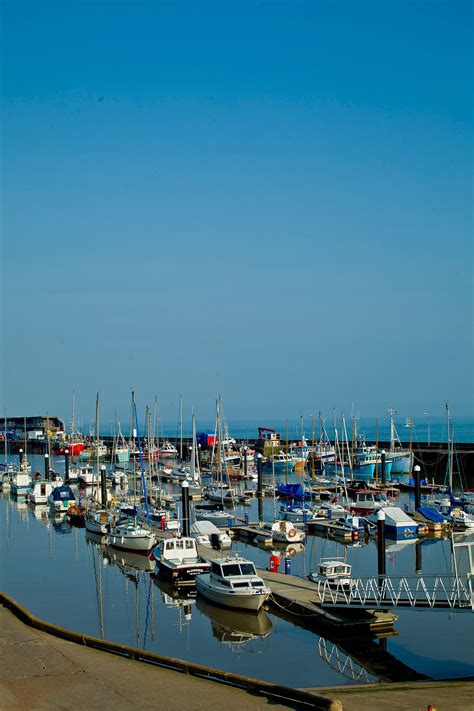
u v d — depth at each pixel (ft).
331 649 124.36
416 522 244.22
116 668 87.40
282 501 344.69
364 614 132.57
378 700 84.69
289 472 470.39
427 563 196.54
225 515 263.70
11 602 118.32
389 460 422.41
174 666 86.99
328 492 344.90
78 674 84.94
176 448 626.64
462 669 113.70
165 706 73.87
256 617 142.20
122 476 393.09
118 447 613.93
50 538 244.42
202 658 119.75
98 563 200.23
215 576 152.05
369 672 112.78
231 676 80.79
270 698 76.13
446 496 305.94
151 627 137.80
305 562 198.59
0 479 420.77
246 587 143.43
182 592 165.37
